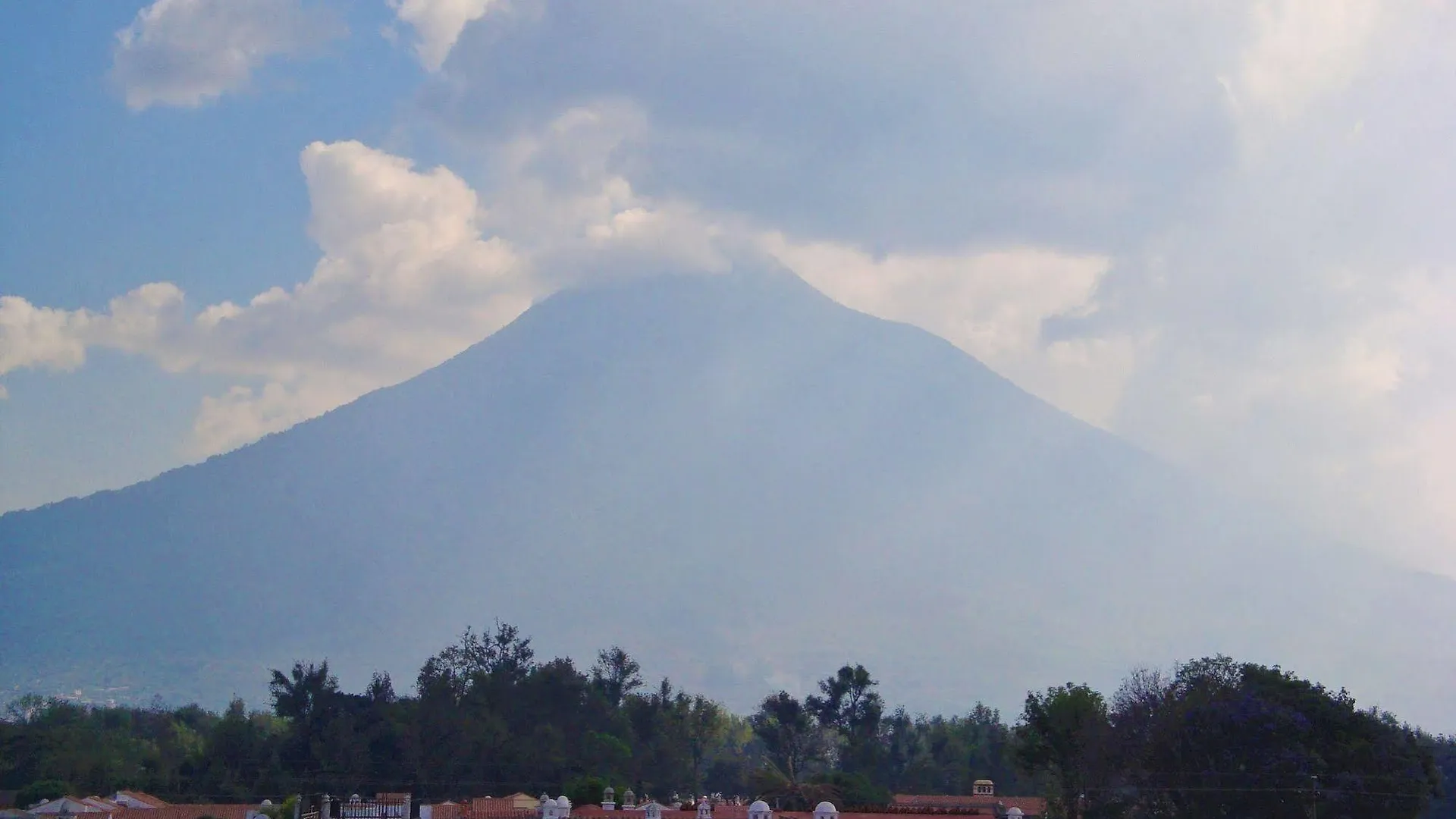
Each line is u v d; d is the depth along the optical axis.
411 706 168.25
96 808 117.12
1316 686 111.44
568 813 95.75
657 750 184.88
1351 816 100.00
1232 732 103.50
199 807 126.25
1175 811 104.75
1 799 143.12
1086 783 115.19
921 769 193.88
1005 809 127.38
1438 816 153.25
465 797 154.38
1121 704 122.06
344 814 107.50
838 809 127.94
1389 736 106.62
